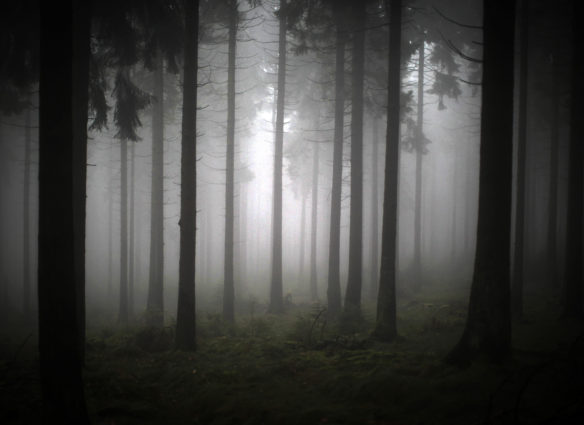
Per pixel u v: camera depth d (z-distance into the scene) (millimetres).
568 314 11719
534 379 5930
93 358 9594
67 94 5492
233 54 16562
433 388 5922
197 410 6305
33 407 6270
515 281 12695
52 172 5359
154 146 16797
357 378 6887
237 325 13891
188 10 10406
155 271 16953
